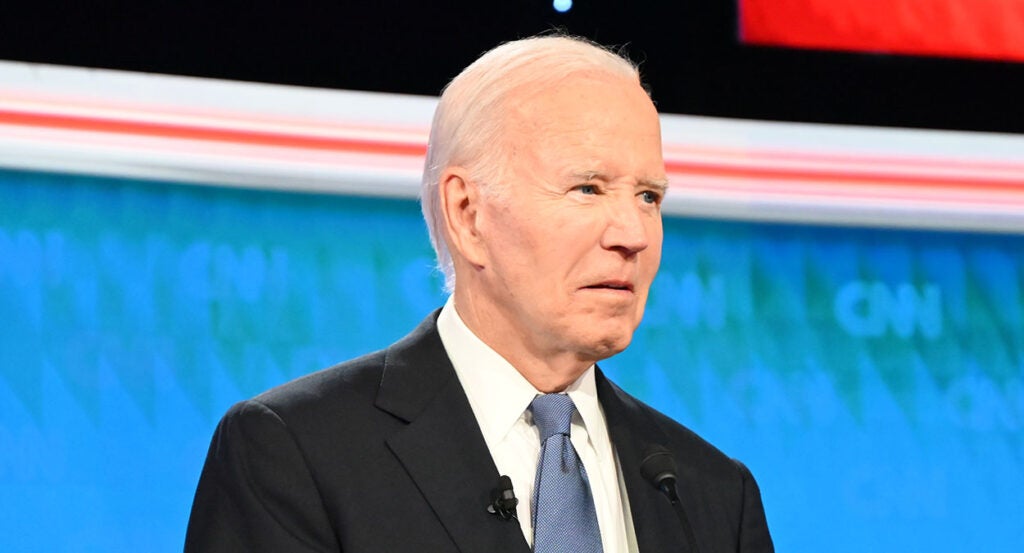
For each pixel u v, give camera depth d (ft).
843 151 43.24
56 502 34.88
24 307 35.73
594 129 21.45
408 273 39.09
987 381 42.60
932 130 44.01
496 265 21.91
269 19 39.17
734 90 42.73
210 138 38.17
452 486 21.11
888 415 41.65
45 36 37.27
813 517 40.42
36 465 34.91
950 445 41.86
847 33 43.62
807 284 42.06
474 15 40.65
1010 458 42.19
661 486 21.85
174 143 37.86
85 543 34.91
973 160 43.98
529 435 22.38
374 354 23.35
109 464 35.50
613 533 22.18
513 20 40.93
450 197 22.62
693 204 41.68
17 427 34.99
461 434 21.74
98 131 37.27
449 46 40.40
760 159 42.45
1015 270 43.60
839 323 42.01
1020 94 44.14
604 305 21.35
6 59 36.86
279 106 38.91
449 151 22.71
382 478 21.12
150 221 37.24
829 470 40.86
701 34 42.63
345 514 20.72
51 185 36.63
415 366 22.70
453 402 22.13
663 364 40.42
